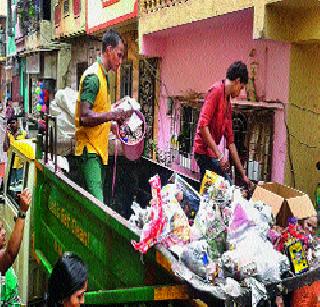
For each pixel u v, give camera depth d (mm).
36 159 5469
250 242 2805
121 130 5387
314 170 8008
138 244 2953
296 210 3637
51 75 21125
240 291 2582
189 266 2809
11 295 4223
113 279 3529
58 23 17859
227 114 4941
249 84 8602
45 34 20297
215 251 2941
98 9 13688
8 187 6547
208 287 2600
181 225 3064
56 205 4848
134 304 3035
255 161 8375
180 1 9344
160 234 2982
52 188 4984
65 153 5645
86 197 3891
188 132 10789
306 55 7754
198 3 8719
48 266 4938
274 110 7992
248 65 8688
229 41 9312
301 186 7906
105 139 4914
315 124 7887
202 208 3141
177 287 2895
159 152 11930
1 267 4121
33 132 15500
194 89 10570
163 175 5574
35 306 5398
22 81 26578
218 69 9688
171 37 11352
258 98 8383
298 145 7836
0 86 35156
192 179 5070
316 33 6945
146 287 2934
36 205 5449
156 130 12203
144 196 5949
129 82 13477
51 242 4996
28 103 25062
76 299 2781
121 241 3383
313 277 2855
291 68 7672
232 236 2980
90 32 14453
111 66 4742
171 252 2936
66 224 4535
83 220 4074
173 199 3158
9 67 30047
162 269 2969
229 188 3346
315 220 3711
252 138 8445
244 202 3154
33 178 5492
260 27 7113
